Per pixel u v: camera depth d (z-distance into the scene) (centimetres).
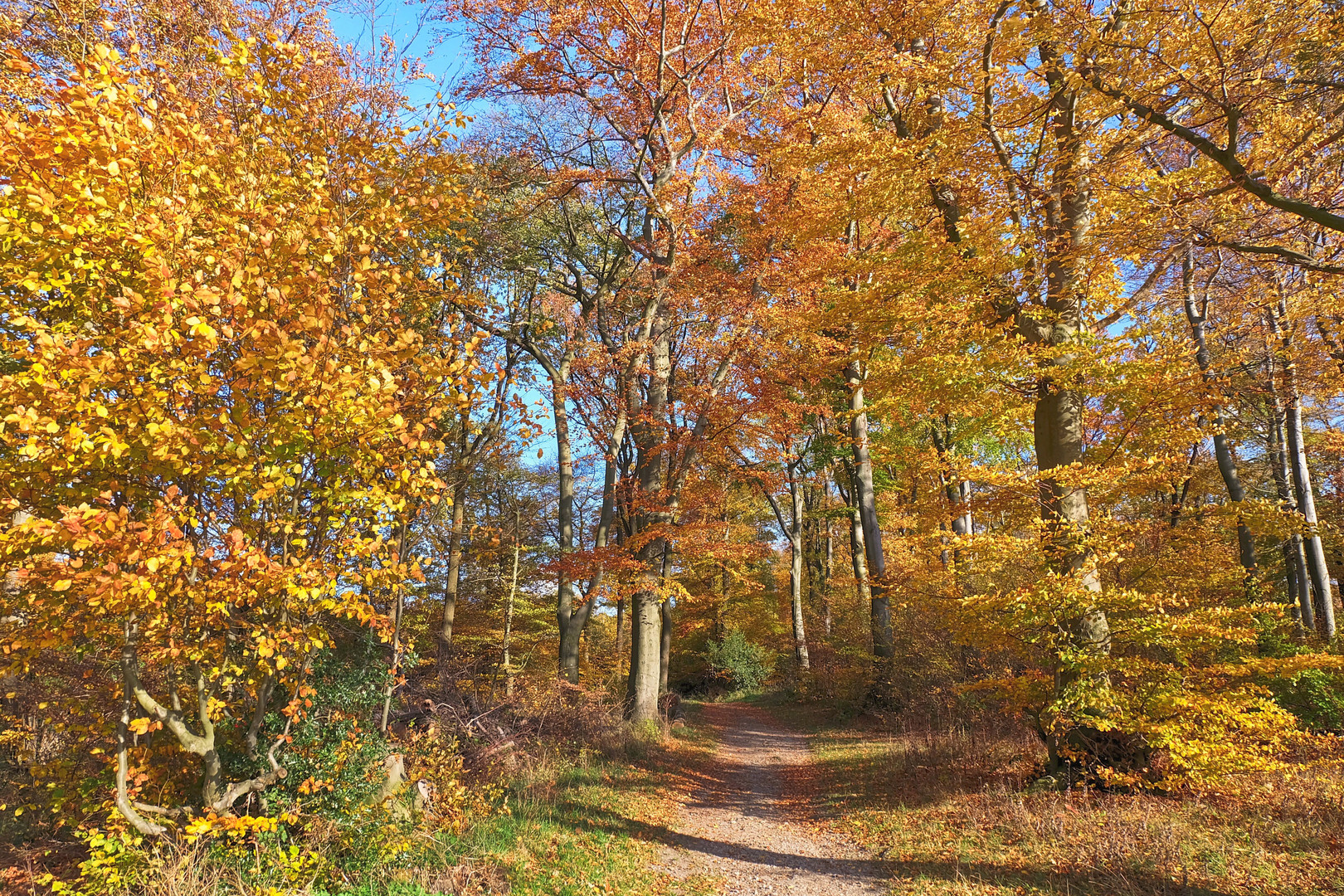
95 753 633
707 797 1120
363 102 760
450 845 711
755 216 1450
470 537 1912
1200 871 595
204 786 623
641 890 679
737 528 2709
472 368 617
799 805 1062
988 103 919
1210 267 1230
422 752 859
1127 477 917
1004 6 881
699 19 1491
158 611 523
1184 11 752
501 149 1725
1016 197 952
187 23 707
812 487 2750
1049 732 887
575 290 1966
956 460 964
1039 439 992
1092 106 909
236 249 491
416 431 576
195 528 520
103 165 461
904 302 1016
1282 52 762
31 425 414
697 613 3397
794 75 1289
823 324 1109
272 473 509
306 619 643
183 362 465
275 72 619
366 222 634
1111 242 840
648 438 1648
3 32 623
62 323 490
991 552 856
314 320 503
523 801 914
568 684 1442
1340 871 566
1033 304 941
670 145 1555
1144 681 843
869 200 1055
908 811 903
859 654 1873
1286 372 1233
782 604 3503
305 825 654
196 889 539
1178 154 1306
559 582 1814
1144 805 778
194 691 709
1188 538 1061
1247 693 760
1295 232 888
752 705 2694
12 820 759
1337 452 1691
